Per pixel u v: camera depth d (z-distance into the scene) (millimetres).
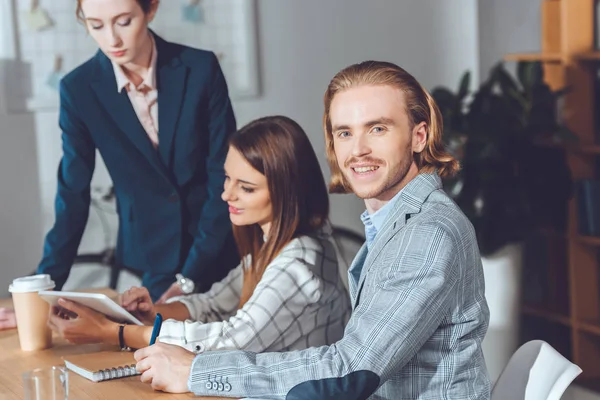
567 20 4004
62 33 3949
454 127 4051
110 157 3348
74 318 2223
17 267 4004
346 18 4398
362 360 1659
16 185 3967
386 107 1752
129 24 3242
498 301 4027
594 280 4102
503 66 4500
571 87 3949
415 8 4535
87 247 4008
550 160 3986
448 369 1726
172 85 3318
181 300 2561
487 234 3961
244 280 2477
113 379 1931
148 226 3406
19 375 2031
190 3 4066
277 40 4277
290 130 2344
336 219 4445
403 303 1664
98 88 3295
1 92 3898
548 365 1820
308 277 2260
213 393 1769
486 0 4559
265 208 2352
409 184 1787
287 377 1714
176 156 3354
